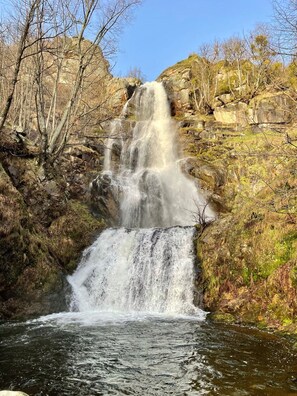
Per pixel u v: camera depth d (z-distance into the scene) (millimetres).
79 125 24922
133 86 36531
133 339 8750
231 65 35594
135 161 25891
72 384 6156
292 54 10070
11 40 23781
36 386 6062
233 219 13500
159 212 22219
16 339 8773
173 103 32844
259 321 10117
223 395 5699
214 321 10656
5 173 12578
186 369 6820
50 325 10203
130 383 6199
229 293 11664
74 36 18609
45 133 16266
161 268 13648
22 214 12328
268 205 11727
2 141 14414
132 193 21438
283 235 11070
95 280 13945
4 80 24828
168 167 24234
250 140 22438
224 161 21922
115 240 15242
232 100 30719
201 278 12711
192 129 26953
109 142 25875
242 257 11789
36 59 17812
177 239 14266
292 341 8484
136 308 12938
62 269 13758
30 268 11984
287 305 9891
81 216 16688
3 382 6211
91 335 9109
